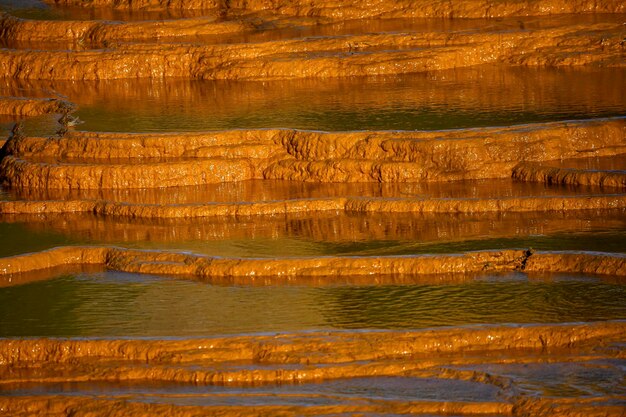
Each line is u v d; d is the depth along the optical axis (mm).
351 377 46906
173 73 93562
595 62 88750
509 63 90938
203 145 73438
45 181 72000
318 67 90312
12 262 59406
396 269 57250
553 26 94750
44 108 85250
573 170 68062
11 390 47469
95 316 53031
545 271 56500
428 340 48844
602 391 44719
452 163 70062
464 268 57156
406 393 45500
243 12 105062
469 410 43906
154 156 73500
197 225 65250
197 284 56906
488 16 100438
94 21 101812
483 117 75250
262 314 52625
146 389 47000
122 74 93625
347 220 65000
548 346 48656
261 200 67750
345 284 56219
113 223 66250
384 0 103125
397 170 69875
